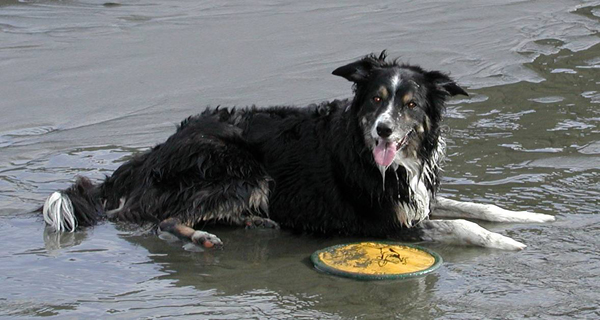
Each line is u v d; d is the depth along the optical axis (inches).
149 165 376.8
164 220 358.9
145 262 327.0
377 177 349.7
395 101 339.6
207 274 315.0
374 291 294.5
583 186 397.1
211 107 522.3
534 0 788.6
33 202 387.5
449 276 307.1
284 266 323.3
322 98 534.0
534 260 319.9
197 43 665.0
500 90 544.1
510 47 639.8
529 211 371.2
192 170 365.4
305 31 694.5
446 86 354.9
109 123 500.7
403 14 746.8
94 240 350.3
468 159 432.1
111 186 383.9
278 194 371.9
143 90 559.2
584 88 548.1
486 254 330.0
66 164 436.1
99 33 700.7
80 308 283.6
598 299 284.7
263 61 615.5
